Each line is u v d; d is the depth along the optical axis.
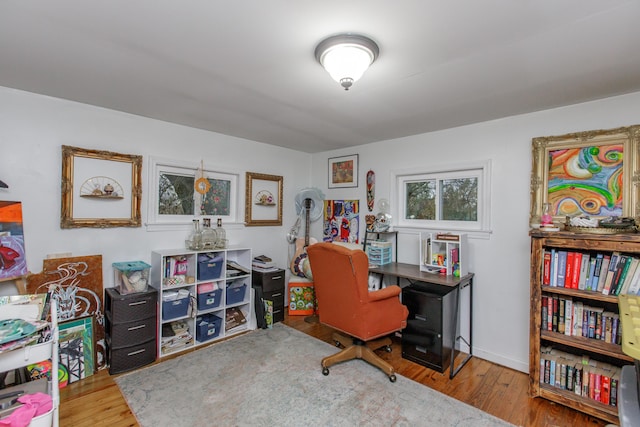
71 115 2.43
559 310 2.12
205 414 1.92
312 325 3.45
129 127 2.72
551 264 2.15
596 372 1.97
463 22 1.33
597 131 2.19
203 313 2.97
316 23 1.36
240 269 3.31
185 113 2.69
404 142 3.36
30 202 2.27
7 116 2.18
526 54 1.61
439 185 3.14
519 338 2.55
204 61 1.74
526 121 2.53
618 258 1.91
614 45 1.50
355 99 2.29
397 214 3.42
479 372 2.50
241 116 2.75
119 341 2.38
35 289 2.22
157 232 2.93
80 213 2.48
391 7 1.24
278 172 3.99
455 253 2.73
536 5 1.21
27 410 1.23
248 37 1.49
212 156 3.31
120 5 1.26
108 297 2.50
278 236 4.02
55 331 1.47
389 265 3.20
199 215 3.27
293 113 2.63
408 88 2.07
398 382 2.31
